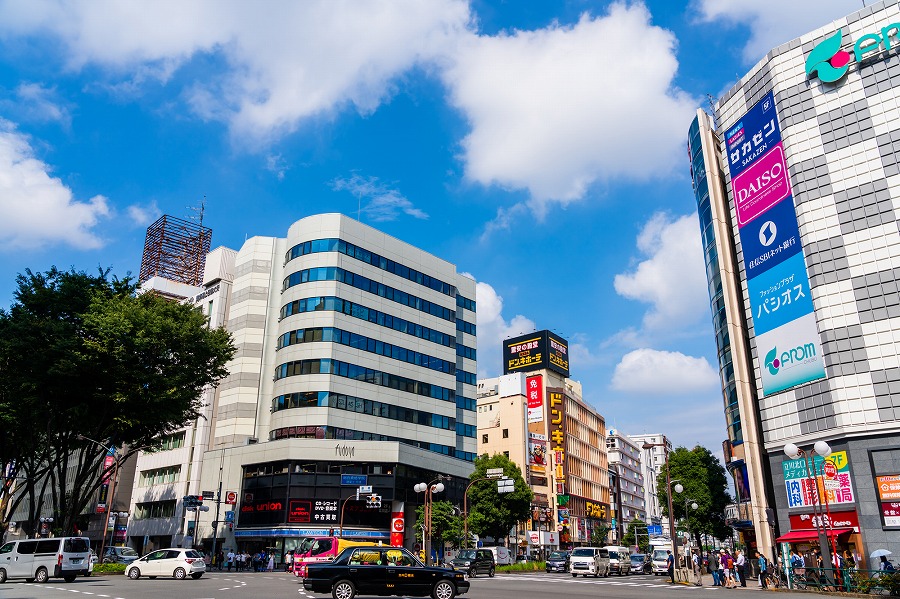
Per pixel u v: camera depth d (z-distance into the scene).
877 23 42.59
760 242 46.59
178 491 71.69
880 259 39.22
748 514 49.28
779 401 42.97
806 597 27.03
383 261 72.88
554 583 36.28
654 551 58.44
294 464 60.84
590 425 122.62
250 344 71.56
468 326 84.50
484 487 68.94
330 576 20.97
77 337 36.25
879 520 35.56
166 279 89.06
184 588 26.05
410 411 70.69
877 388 37.41
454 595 21.30
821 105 43.91
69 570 31.72
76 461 83.12
